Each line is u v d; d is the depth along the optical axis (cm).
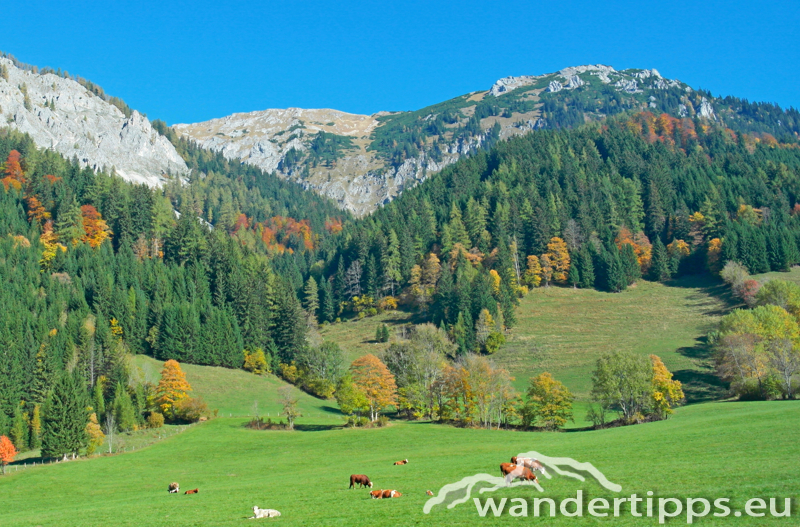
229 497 4509
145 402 11306
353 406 9725
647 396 8912
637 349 14338
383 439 8244
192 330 14538
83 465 7744
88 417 8981
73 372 11512
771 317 11644
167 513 3947
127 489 6106
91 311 15025
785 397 9075
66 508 5053
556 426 9025
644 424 7831
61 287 15438
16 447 9506
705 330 14900
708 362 12625
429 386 10969
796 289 14100
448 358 15325
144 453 8450
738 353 10088
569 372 13688
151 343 14588
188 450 8469
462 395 9731
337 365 14162
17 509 5481
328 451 7706
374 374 10038
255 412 11669
